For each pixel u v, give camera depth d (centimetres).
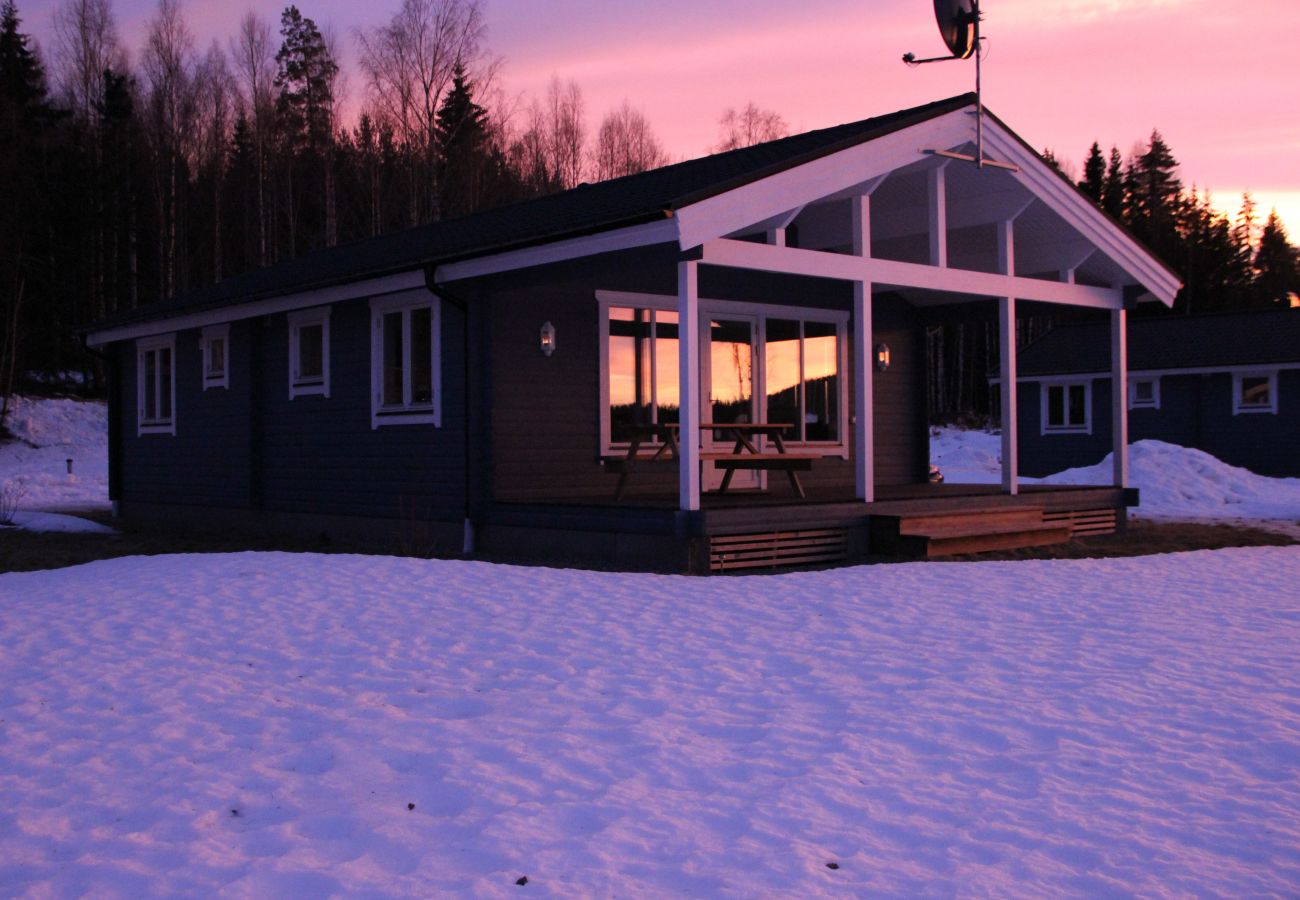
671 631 730
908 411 1659
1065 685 595
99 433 3288
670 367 1381
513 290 1226
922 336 1673
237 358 1614
